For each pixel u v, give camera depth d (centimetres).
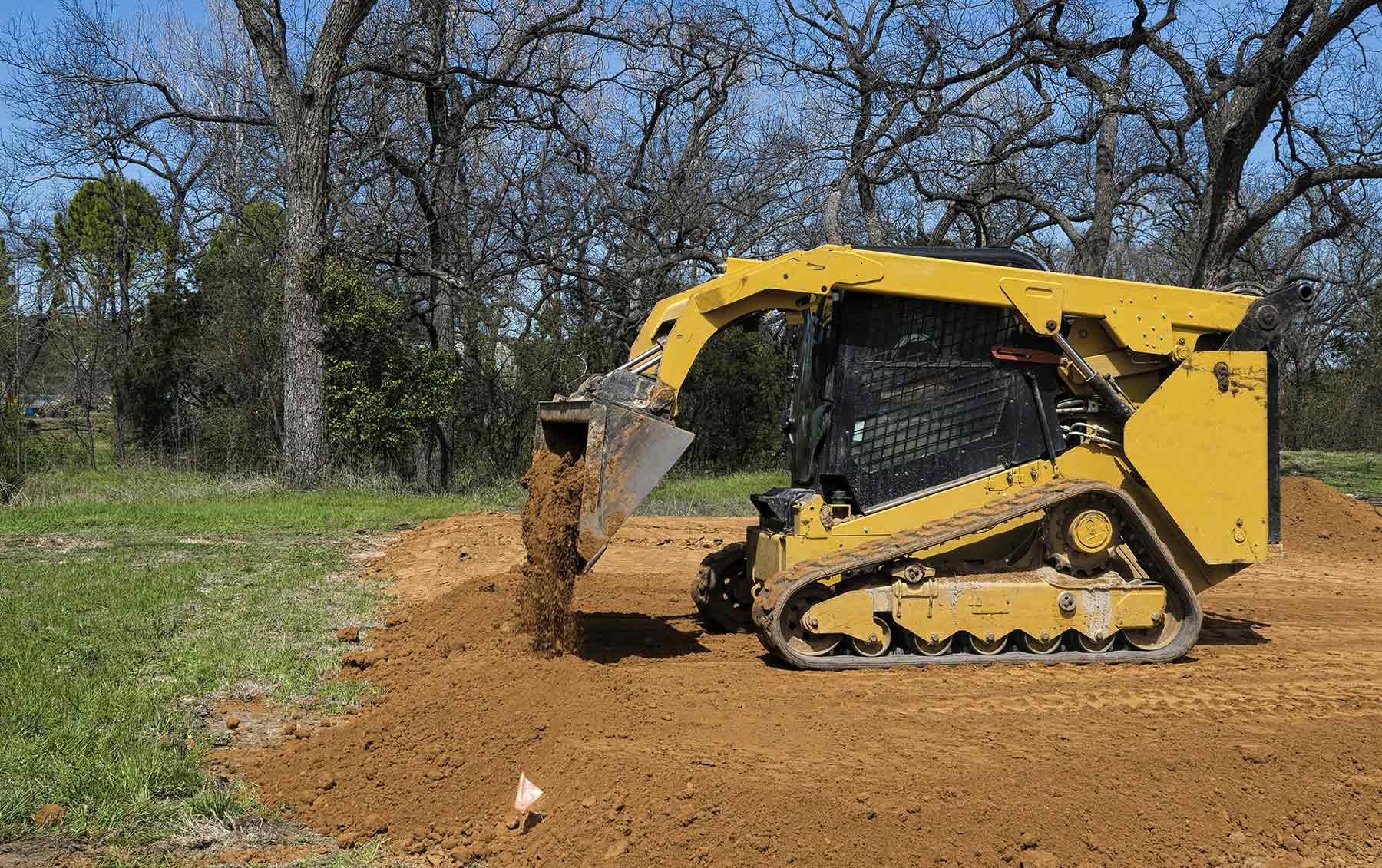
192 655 758
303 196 2211
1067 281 770
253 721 636
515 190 3138
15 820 468
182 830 476
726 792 471
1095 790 500
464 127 2636
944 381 775
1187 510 774
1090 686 686
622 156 3183
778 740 557
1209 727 596
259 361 2772
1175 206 3114
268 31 2236
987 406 781
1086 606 748
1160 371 799
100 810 482
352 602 966
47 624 830
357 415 2344
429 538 1409
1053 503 744
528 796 498
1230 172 2078
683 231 2847
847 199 3572
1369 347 3881
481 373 2822
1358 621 971
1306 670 751
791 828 450
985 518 731
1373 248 3145
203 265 2970
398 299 2464
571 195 2953
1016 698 653
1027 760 530
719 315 736
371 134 2523
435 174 2598
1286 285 789
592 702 609
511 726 580
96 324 2831
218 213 3052
